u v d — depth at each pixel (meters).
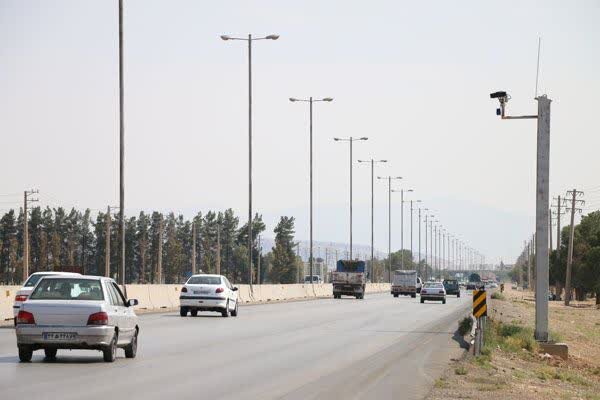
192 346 64.12
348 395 38.81
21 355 50.03
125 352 54.31
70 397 36.34
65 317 48.84
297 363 52.84
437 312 131.00
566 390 50.34
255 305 155.12
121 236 113.69
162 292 131.62
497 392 41.91
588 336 118.62
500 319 118.44
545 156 78.44
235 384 42.12
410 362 54.66
